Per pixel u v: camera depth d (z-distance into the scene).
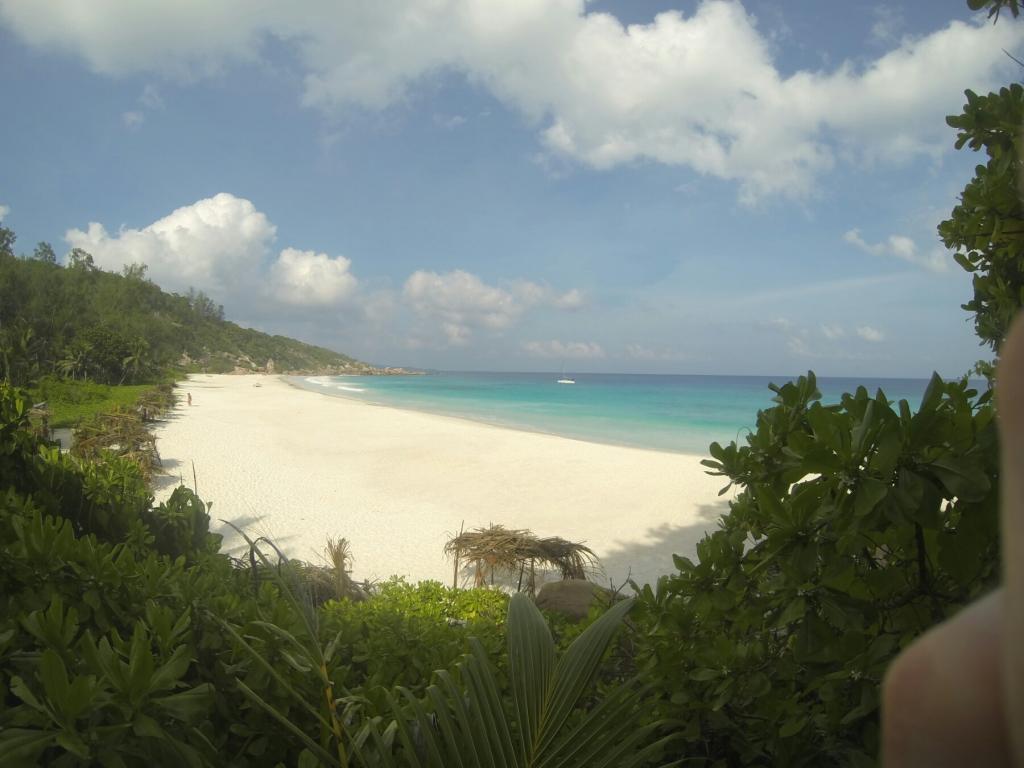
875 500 1.87
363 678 2.92
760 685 2.31
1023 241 2.74
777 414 2.62
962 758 0.41
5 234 80.94
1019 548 0.35
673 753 2.37
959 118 2.76
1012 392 0.36
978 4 2.09
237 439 31.78
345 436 34.50
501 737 1.57
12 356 44.84
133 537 4.20
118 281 89.00
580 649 1.71
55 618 1.84
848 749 2.09
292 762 2.11
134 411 34.59
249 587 3.32
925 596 2.19
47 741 1.50
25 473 4.98
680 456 28.59
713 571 2.61
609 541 15.59
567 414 56.19
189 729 1.78
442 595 6.96
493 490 20.88
